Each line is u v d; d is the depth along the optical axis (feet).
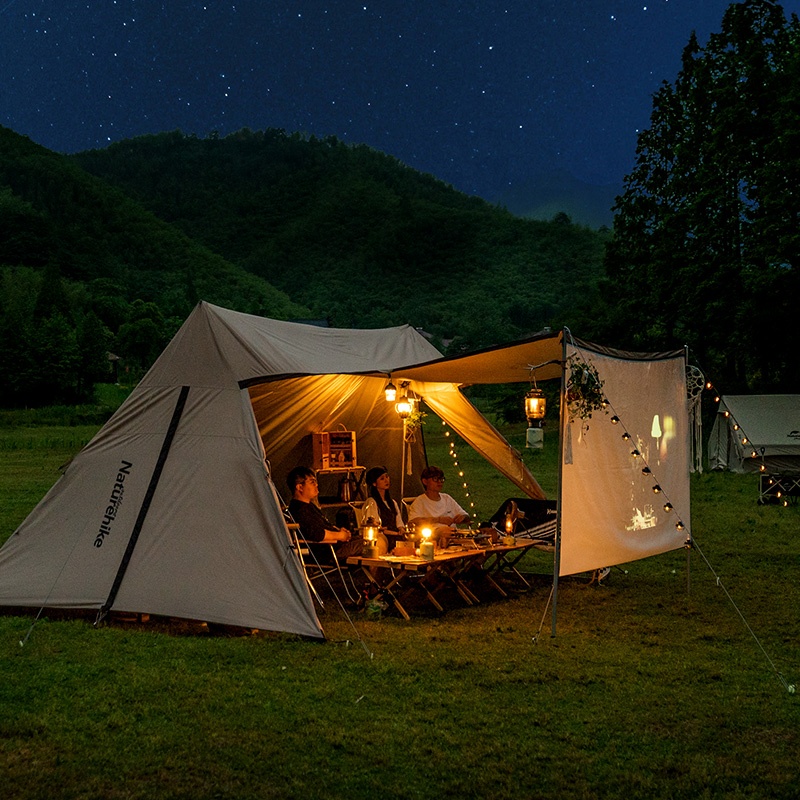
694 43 91.61
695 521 40.93
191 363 22.95
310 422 30.53
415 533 25.14
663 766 12.73
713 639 20.20
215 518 21.12
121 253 575.38
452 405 32.45
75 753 13.14
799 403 65.36
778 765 12.78
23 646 18.88
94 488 22.48
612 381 22.95
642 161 95.25
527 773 12.50
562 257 654.53
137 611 20.99
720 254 82.23
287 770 12.57
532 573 28.84
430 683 16.57
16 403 205.05
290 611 19.98
